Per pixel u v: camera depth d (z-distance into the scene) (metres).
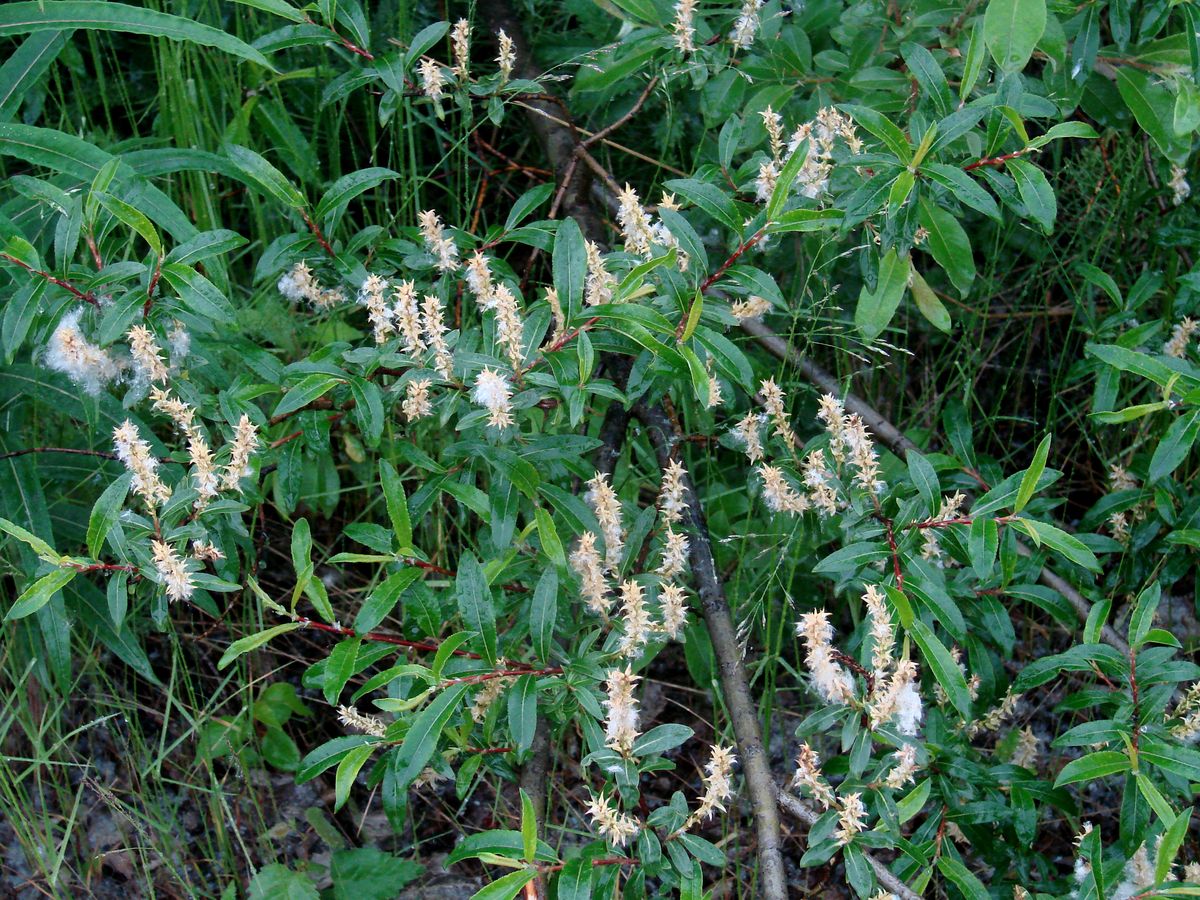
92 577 2.70
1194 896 1.74
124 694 2.74
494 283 2.29
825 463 2.10
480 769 2.65
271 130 3.02
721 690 2.52
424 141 3.44
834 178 2.21
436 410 2.14
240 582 2.78
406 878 2.52
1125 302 2.73
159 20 2.25
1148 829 1.97
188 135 2.98
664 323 1.81
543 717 2.16
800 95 2.86
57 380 2.36
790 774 2.73
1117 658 2.00
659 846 1.75
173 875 2.53
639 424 2.73
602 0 2.61
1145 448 2.96
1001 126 1.99
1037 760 2.84
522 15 3.29
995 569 2.25
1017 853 2.18
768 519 2.80
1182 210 2.79
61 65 3.23
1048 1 2.24
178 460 2.06
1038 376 3.33
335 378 1.91
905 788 2.13
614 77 2.50
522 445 2.03
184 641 2.87
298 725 2.88
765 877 1.91
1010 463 3.29
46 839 2.45
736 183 2.27
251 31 3.18
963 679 1.79
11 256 1.87
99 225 2.11
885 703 1.79
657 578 2.04
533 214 3.18
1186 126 2.12
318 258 2.16
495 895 1.60
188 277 1.87
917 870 2.10
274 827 2.68
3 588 2.59
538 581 2.01
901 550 1.98
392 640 1.93
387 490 1.87
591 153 3.21
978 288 3.25
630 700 1.77
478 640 1.82
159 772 2.60
